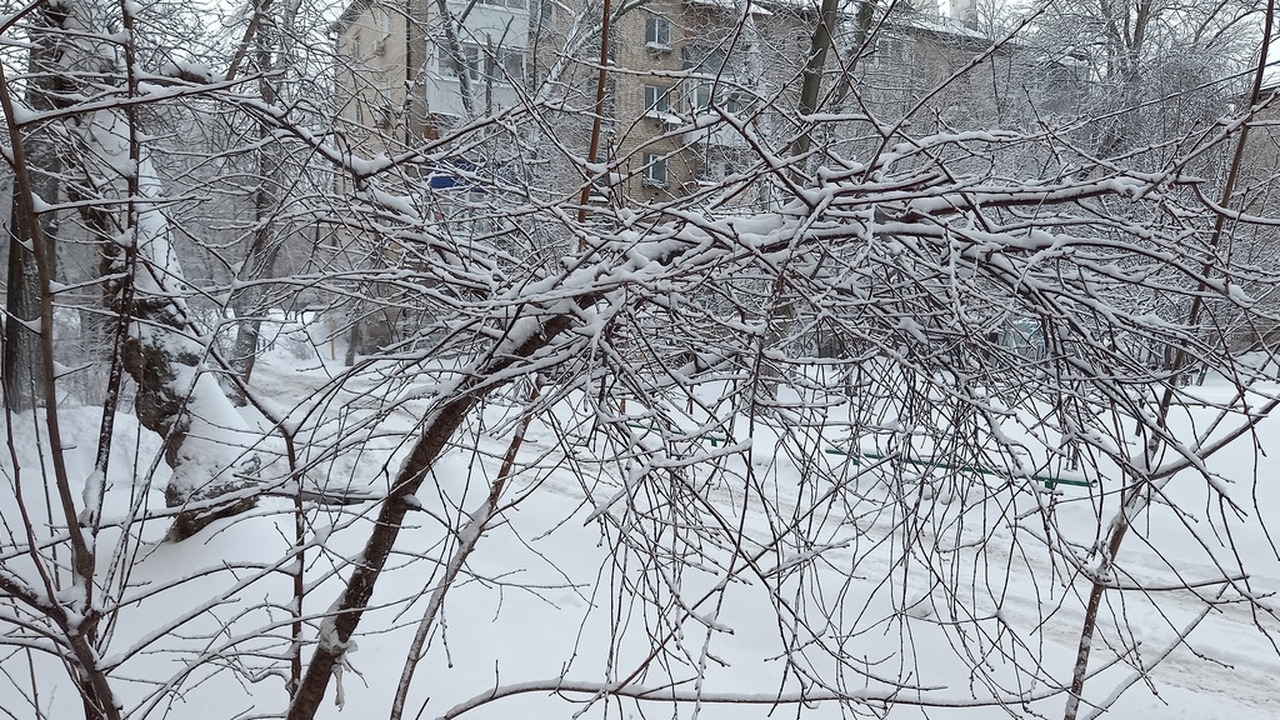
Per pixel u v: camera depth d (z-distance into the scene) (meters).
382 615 6.51
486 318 2.74
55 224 5.60
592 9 8.80
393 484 3.13
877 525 8.83
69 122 3.27
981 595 7.72
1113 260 3.12
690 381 2.76
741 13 2.78
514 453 3.25
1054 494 2.93
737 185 2.86
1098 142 3.94
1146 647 6.96
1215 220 3.00
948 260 2.57
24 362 10.21
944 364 2.78
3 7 4.23
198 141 4.64
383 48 8.34
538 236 3.69
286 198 3.16
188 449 7.06
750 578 7.02
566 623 6.57
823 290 2.60
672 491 2.57
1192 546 8.67
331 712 5.43
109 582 2.57
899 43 8.38
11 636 2.71
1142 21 9.57
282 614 6.28
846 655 3.07
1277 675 6.55
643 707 5.60
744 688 5.82
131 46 2.30
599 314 2.62
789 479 9.93
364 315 3.43
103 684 2.57
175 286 3.57
